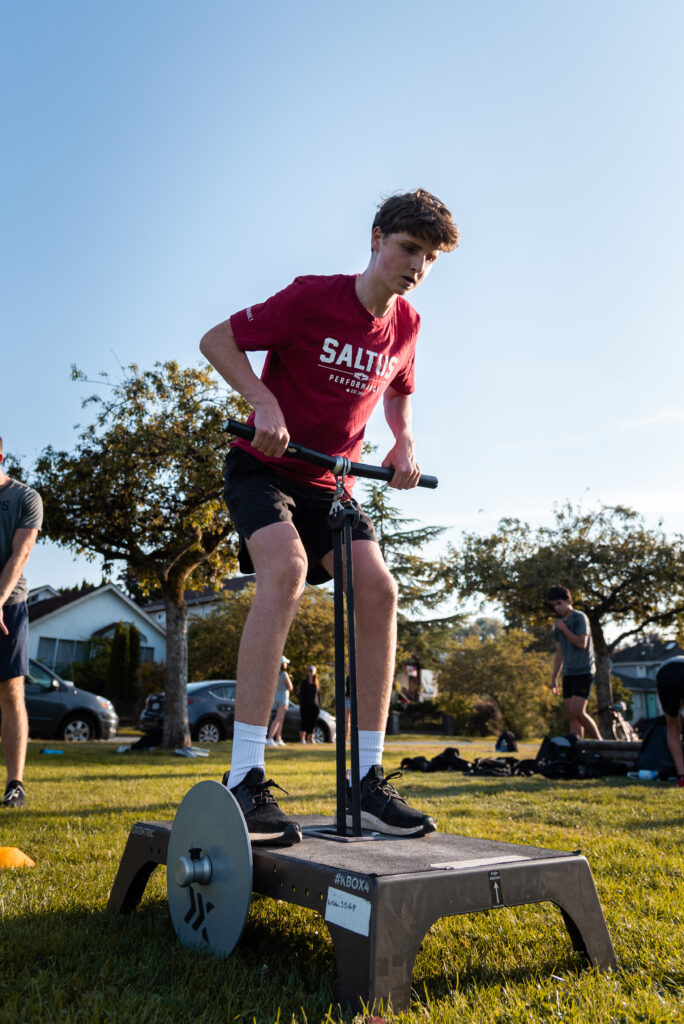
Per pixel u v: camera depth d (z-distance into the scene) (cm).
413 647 3294
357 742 194
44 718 1505
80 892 242
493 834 372
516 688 3456
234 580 3512
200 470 1266
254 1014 146
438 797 560
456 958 186
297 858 166
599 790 611
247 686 204
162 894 241
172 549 1346
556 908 229
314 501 238
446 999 154
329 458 216
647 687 4722
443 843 190
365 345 234
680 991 156
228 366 224
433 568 3100
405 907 147
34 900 228
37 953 179
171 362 1317
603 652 1833
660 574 1730
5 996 152
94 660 2898
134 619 3203
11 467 1309
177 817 199
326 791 579
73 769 805
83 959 176
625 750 800
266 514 217
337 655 199
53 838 342
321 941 199
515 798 552
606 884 255
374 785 214
